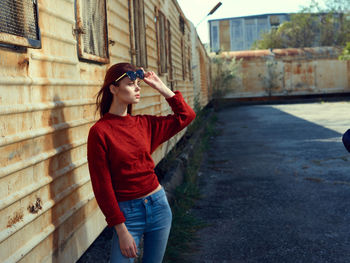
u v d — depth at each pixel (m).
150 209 1.83
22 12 1.79
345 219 4.23
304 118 16.08
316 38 43.12
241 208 4.87
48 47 2.12
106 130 1.73
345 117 15.29
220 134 12.89
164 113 6.59
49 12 2.14
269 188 5.73
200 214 4.73
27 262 1.75
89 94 2.78
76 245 2.35
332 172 6.45
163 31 7.04
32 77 1.92
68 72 2.40
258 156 8.38
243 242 3.79
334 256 3.36
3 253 1.57
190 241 3.88
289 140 10.34
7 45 1.71
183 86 10.43
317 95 29.95
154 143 2.01
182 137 9.32
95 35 2.93
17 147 1.74
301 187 5.66
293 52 29.83
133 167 1.78
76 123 2.46
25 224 1.73
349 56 27.11
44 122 2.03
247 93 30.20
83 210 2.52
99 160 1.69
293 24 43.69
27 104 1.84
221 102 26.98
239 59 30.00
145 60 5.09
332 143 9.28
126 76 1.78
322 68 29.58
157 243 1.91
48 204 1.98
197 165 7.37
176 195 5.16
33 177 1.87
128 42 4.20
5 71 1.68
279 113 19.62
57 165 2.16
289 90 29.80
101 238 3.32
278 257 3.40
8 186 1.64
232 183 6.20
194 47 14.46
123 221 1.69
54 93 2.17
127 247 1.69
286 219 4.35
